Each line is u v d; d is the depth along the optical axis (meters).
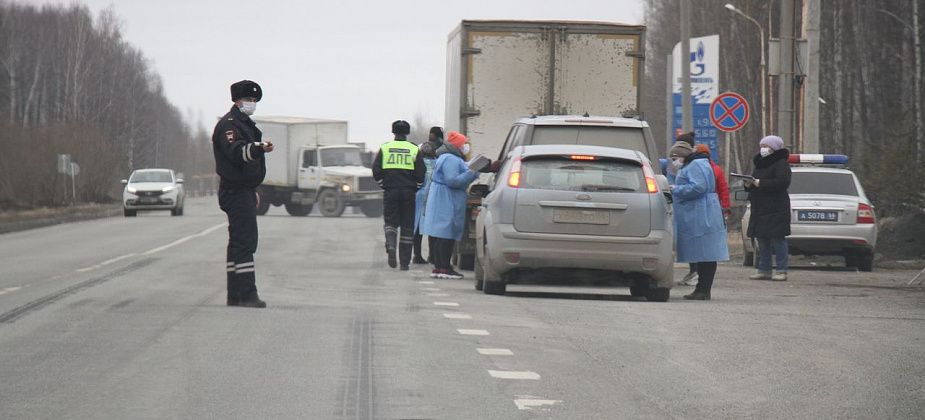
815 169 67.00
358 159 151.50
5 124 177.50
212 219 132.00
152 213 167.50
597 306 40.97
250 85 38.00
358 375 25.75
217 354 28.36
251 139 38.34
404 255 58.97
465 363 27.59
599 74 61.78
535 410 22.45
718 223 45.59
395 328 33.38
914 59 149.62
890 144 83.75
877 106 163.38
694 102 75.81
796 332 34.41
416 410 22.27
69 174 191.75
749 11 175.88
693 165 45.59
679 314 38.72
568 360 28.39
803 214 64.31
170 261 61.62
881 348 31.34
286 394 23.62
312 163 149.62
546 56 61.66
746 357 29.38
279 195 152.75
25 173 174.25
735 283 55.44
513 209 42.91
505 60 61.56
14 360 27.44
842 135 167.75
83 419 21.30
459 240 59.25
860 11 165.00
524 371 26.69
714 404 23.39
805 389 25.17
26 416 21.50
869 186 82.00
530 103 61.66
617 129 51.38
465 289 47.69
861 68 164.12
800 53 70.56
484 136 61.56
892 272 64.50
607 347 30.61
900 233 73.25
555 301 42.69
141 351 28.77
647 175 43.31
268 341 30.50
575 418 21.83
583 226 42.56
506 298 43.69
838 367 28.06
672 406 23.11
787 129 70.50
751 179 56.50
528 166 43.56
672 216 44.09
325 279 51.84
